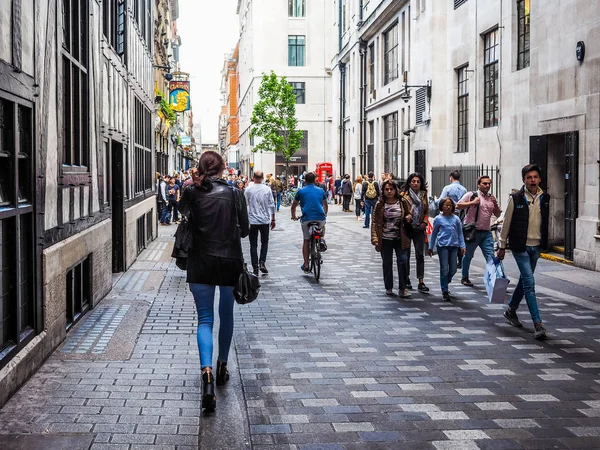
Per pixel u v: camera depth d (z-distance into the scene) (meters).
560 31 14.82
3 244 5.52
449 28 23.06
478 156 20.45
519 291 8.54
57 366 6.44
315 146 66.19
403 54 31.41
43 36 6.57
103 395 5.64
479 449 4.69
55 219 7.10
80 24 8.66
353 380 6.28
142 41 17.84
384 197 10.77
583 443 4.80
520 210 8.20
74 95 8.49
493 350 7.41
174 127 49.75
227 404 5.55
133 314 8.84
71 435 4.76
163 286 11.39
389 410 5.47
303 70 65.62
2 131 5.45
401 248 10.76
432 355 7.18
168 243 19.27
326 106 66.00
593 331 8.33
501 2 18.58
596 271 13.27
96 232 9.39
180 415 5.23
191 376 6.25
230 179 34.28
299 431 5.02
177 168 61.44
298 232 23.94
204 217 5.71
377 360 6.97
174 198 27.67
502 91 18.52
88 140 9.05
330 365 6.78
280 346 7.53
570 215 14.26
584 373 6.54
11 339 5.78
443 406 5.57
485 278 8.93
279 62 65.94
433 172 23.48
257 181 13.05
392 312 9.52
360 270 13.95
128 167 13.91
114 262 12.89
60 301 7.21
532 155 16.11
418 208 11.02
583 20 13.85
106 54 10.80
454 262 10.55
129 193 14.04
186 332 8.00
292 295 10.90
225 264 5.73
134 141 15.22
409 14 30.05
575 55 14.18
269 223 13.16
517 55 17.84
